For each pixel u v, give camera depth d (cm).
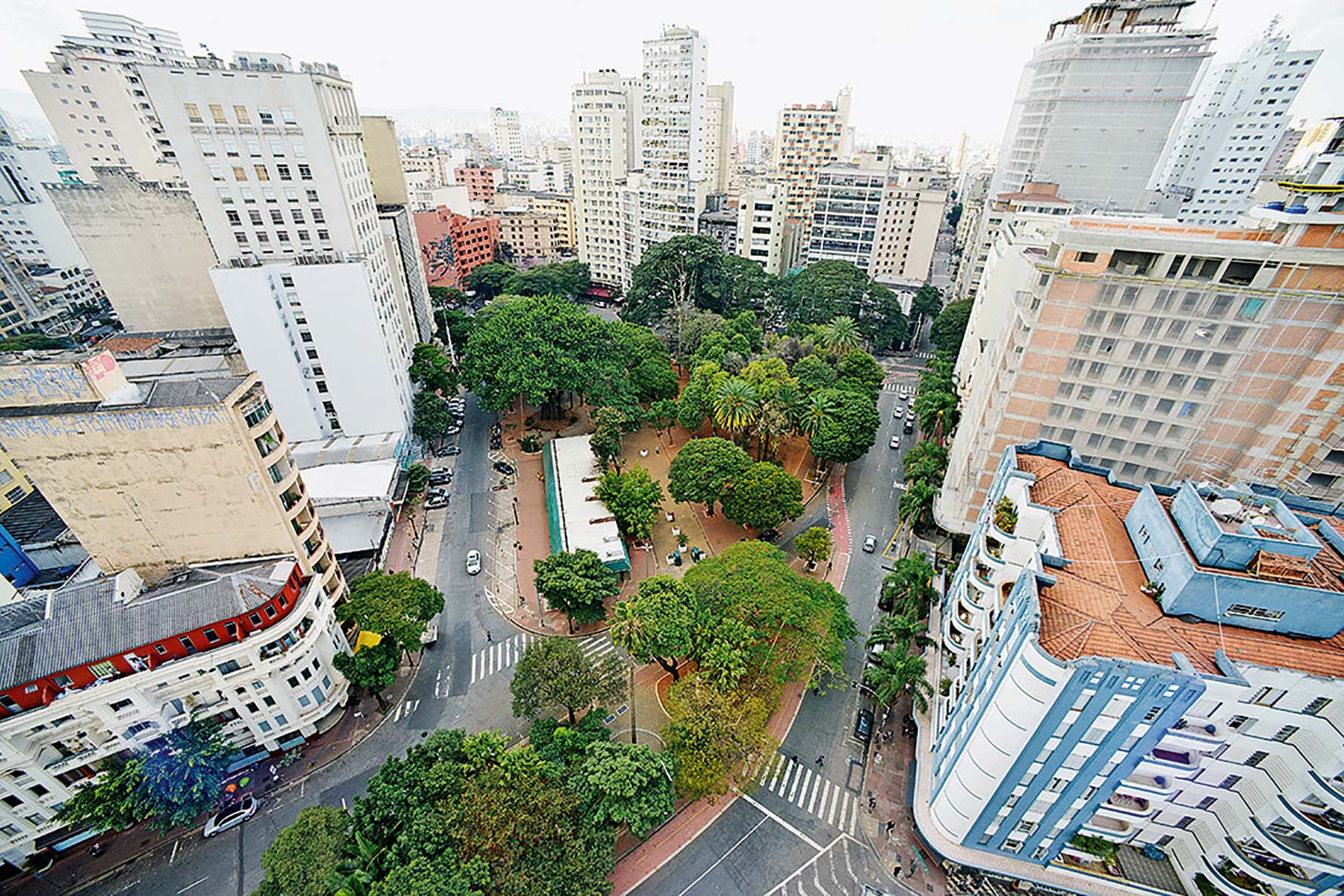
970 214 18075
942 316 13275
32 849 4553
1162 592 3781
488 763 4681
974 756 4059
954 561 7525
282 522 5169
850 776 5353
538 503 8888
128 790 4438
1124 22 13100
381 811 4241
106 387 4600
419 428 9725
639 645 5512
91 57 12912
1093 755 3597
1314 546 3381
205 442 4697
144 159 14025
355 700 5984
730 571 6269
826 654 5572
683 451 8481
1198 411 5556
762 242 16075
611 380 9950
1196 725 3584
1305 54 14938
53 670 4247
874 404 10250
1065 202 11925
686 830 4909
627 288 16850
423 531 8269
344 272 7938
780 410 9188
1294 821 3388
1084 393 5978
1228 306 5138
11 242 13900
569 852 4066
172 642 4553
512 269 17212
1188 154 18175
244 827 4912
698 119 14175
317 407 8769
